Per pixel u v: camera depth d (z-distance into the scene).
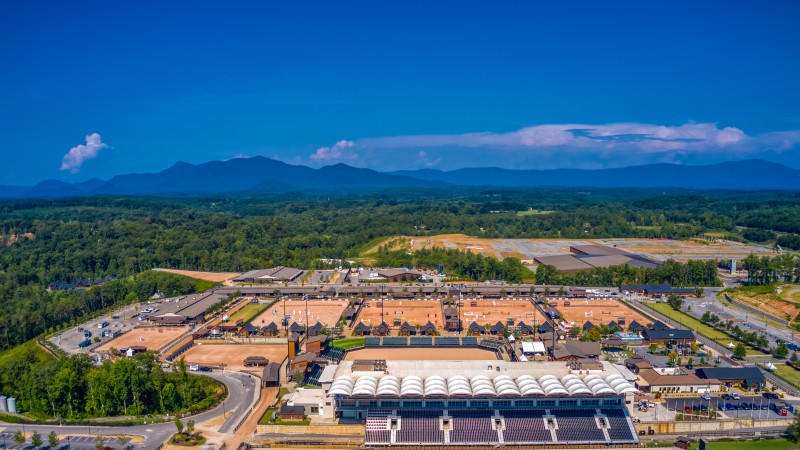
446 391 141.25
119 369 156.25
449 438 135.75
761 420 143.25
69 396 153.50
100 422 146.38
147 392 157.62
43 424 146.62
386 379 146.38
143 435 139.38
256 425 144.38
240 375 181.88
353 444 136.00
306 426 141.62
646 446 133.62
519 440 135.12
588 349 192.25
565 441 134.62
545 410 141.50
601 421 139.00
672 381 162.25
